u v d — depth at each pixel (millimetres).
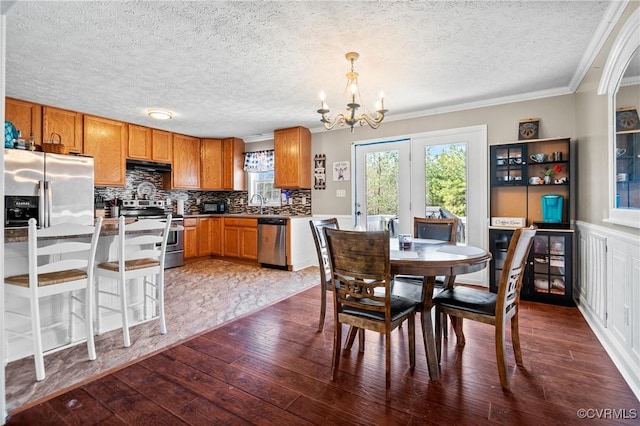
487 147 3824
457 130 4000
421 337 2453
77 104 3916
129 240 2391
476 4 1970
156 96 3643
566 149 3369
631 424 1467
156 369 2002
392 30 2266
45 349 2248
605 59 2371
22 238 1971
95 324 2506
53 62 2762
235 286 3982
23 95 3576
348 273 1853
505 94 3605
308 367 2023
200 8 2004
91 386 1816
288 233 4891
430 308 1927
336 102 3875
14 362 2084
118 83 3246
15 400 1685
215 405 1647
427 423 1499
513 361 2062
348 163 4863
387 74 3031
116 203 4988
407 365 2041
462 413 1564
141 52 2588
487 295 2045
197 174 5863
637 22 1744
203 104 3934
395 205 4473
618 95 2139
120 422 1521
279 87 3365
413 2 1948
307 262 5238
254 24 2184
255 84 3279
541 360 2062
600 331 2412
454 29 2258
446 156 4102
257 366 2035
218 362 2088
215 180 5957
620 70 2078
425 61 2764
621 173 2094
